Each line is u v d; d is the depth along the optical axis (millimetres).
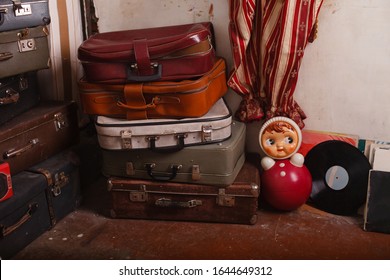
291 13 2236
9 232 2047
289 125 2373
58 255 2127
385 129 2455
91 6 2771
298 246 2168
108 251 2152
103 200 2615
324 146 2457
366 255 2100
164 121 2193
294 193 2320
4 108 2234
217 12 2492
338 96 2469
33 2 2264
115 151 2289
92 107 2299
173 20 2578
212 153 2207
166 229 2318
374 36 2324
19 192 2100
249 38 2344
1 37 2135
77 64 2811
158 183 2314
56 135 2447
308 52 2432
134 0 2596
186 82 2152
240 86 2432
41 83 2732
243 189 2252
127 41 2252
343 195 2410
